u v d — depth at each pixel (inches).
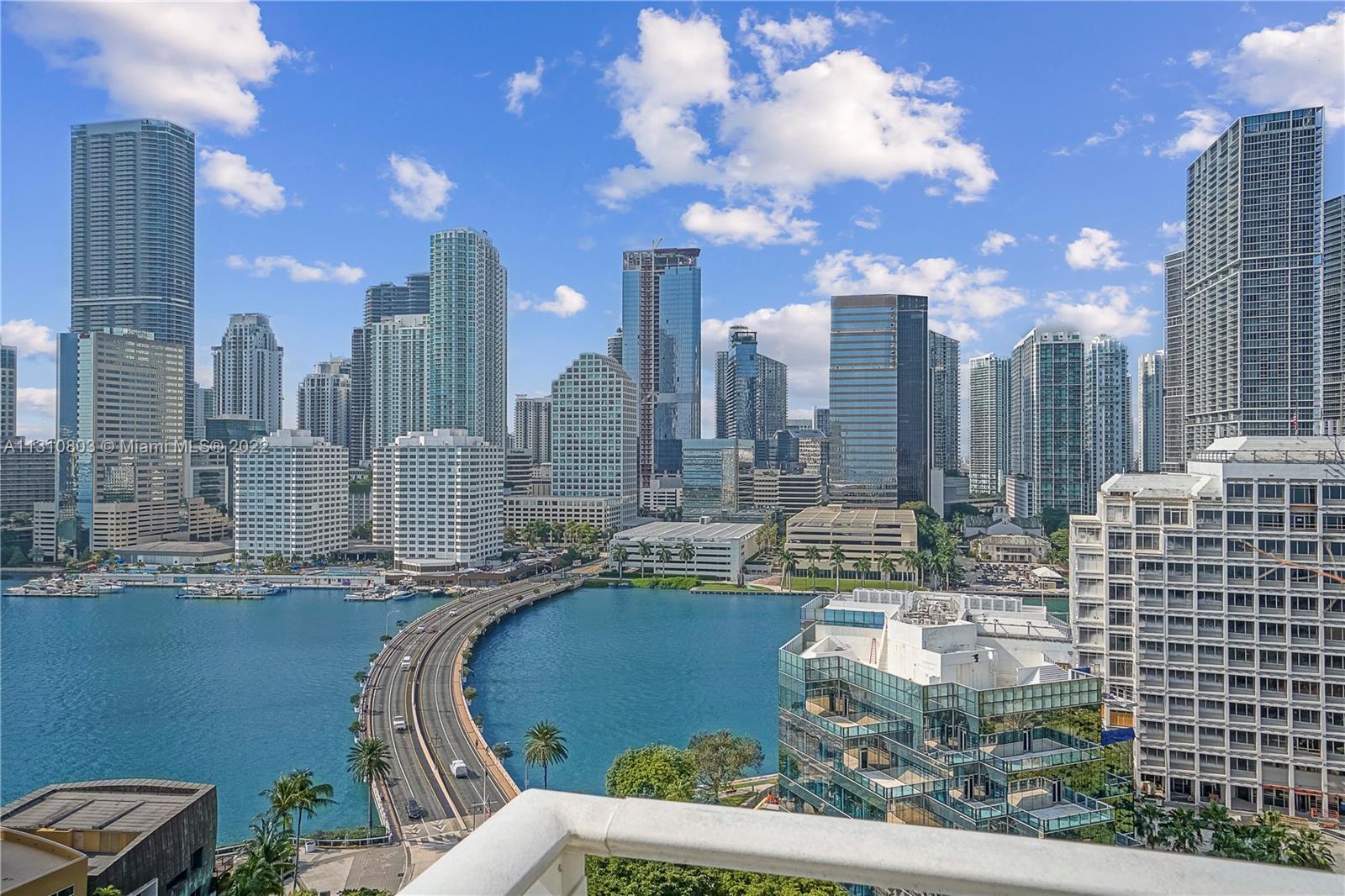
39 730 6053.2
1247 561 4042.8
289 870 2994.6
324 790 3759.8
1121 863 242.5
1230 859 244.8
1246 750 4028.1
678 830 267.6
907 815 3019.2
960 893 243.6
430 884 232.8
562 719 6279.5
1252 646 4025.6
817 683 3631.9
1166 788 4143.7
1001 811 2925.7
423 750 5536.4
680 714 6353.3
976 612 4645.7
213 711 6461.6
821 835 263.7
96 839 2640.3
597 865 2508.6
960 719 3174.2
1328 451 4160.9
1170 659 4158.5
